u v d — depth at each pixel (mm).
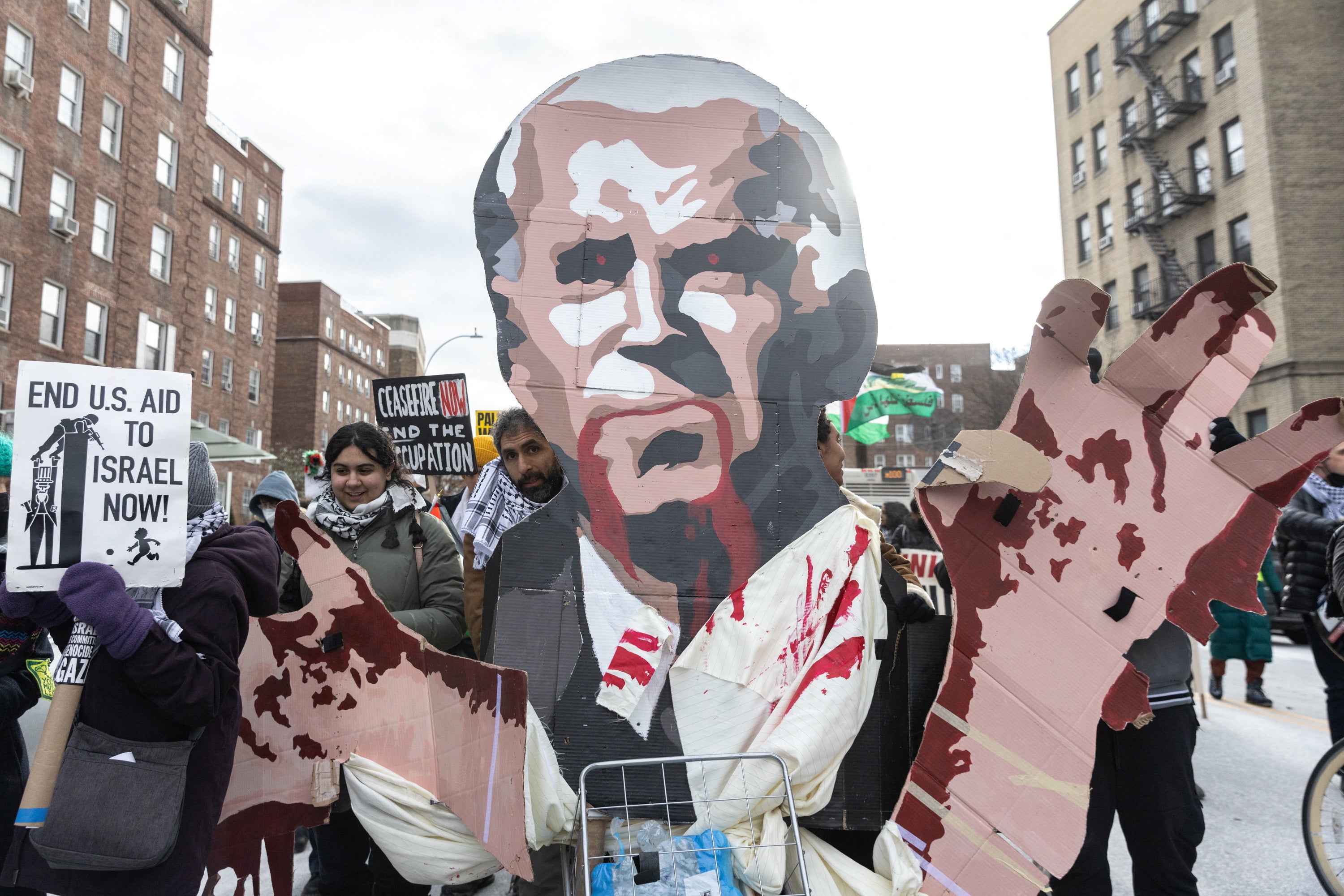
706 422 2846
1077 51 33938
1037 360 2832
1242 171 26219
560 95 2961
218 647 2346
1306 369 23953
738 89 3023
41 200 27547
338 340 64625
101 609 2150
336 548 2844
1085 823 2637
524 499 3535
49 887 2262
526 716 2574
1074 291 2703
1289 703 8609
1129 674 2701
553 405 2805
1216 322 2746
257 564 2523
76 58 28922
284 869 2729
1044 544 2770
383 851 2738
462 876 2672
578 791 2598
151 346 33531
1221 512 2740
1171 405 2783
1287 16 25469
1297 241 24656
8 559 2199
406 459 6180
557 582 2725
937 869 2617
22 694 2836
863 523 2854
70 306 28781
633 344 2861
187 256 35594
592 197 2920
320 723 2770
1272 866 4309
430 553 3461
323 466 4082
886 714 2781
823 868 2635
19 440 2242
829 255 2965
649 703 2672
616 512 2773
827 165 3014
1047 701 2701
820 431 3779
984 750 2682
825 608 2750
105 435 2305
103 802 2158
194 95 35781
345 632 2803
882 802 2736
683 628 2732
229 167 43906
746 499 2818
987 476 2652
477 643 3443
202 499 2568
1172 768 2957
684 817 2590
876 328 2939
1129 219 31062
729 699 2686
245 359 45250
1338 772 3695
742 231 2947
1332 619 4602
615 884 2428
